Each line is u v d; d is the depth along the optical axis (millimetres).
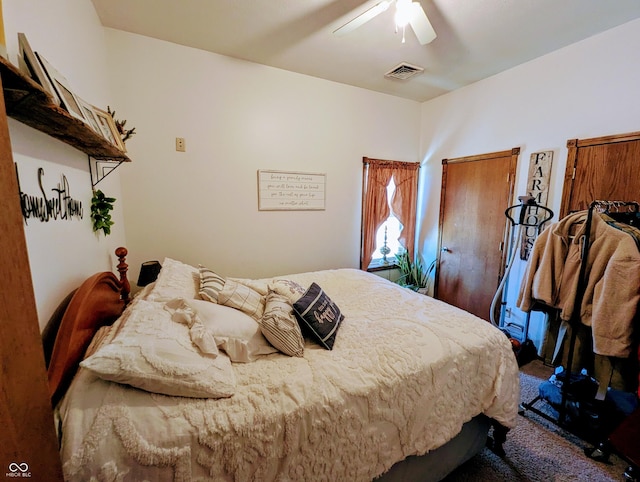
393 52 2471
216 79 2537
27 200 932
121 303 1691
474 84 3113
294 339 1316
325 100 3092
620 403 1751
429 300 2021
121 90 2227
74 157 1361
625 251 1547
